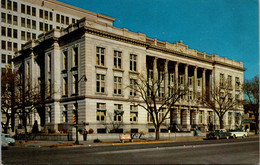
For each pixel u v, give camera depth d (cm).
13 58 6303
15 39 6588
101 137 4038
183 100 5991
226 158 1747
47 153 2216
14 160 1772
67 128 4700
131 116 5075
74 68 4722
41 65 5622
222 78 6938
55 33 5106
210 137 4316
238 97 6738
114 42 4912
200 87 6769
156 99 5491
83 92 4491
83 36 4572
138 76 4791
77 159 1777
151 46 5484
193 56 6259
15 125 6062
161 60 5788
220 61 6956
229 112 7012
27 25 6769
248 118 8400
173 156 1870
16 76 4819
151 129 5303
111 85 4812
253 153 2038
